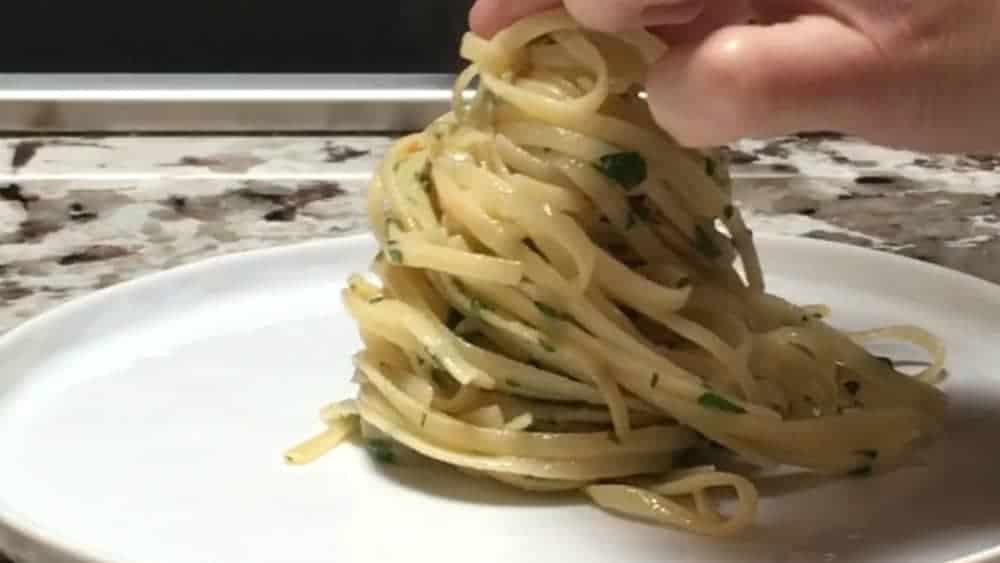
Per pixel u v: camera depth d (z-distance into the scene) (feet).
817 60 0.89
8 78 2.42
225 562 0.95
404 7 2.77
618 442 1.05
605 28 0.97
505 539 0.98
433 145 1.15
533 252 1.07
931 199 2.01
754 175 2.14
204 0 2.75
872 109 0.91
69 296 1.60
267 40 2.78
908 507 1.01
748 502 0.99
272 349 1.31
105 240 1.81
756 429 1.06
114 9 2.75
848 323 1.37
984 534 0.97
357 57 2.79
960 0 0.89
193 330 1.35
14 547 0.95
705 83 0.90
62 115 2.33
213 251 1.76
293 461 1.10
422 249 1.09
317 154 2.23
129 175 2.10
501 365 1.07
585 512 1.02
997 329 1.34
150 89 2.36
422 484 1.06
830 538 0.98
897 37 0.89
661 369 1.05
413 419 1.08
